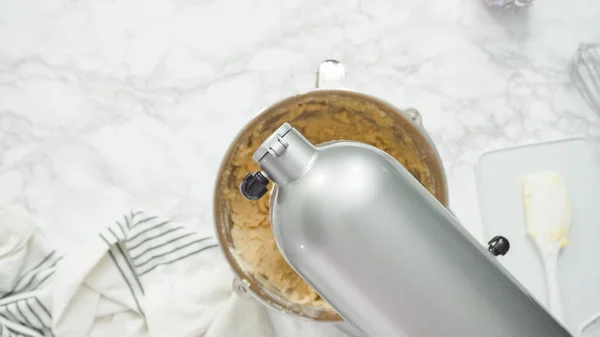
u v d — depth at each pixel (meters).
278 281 0.61
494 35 0.76
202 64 0.75
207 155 0.74
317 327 0.70
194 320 0.69
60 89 0.75
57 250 0.73
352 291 0.41
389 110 0.60
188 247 0.71
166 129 0.74
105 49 0.75
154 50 0.75
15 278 0.70
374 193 0.40
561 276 0.72
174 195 0.74
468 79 0.75
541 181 0.72
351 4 0.76
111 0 0.75
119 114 0.75
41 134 0.74
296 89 0.75
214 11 0.75
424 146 0.60
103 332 0.70
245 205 0.63
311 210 0.40
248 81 0.75
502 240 0.50
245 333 0.69
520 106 0.75
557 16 0.75
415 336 0.40
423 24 0.76
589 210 0.73
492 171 0.74
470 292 0.39
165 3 0.75
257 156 0.41
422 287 0.39
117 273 0.70
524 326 0.39
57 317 0.68
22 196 0.74
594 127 0.75
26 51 0.75
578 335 0.72
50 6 0.75
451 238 0.40
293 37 0.75
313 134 0.63
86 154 0.74
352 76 0.75
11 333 0.68
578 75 0.75
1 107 0.75
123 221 0.71
